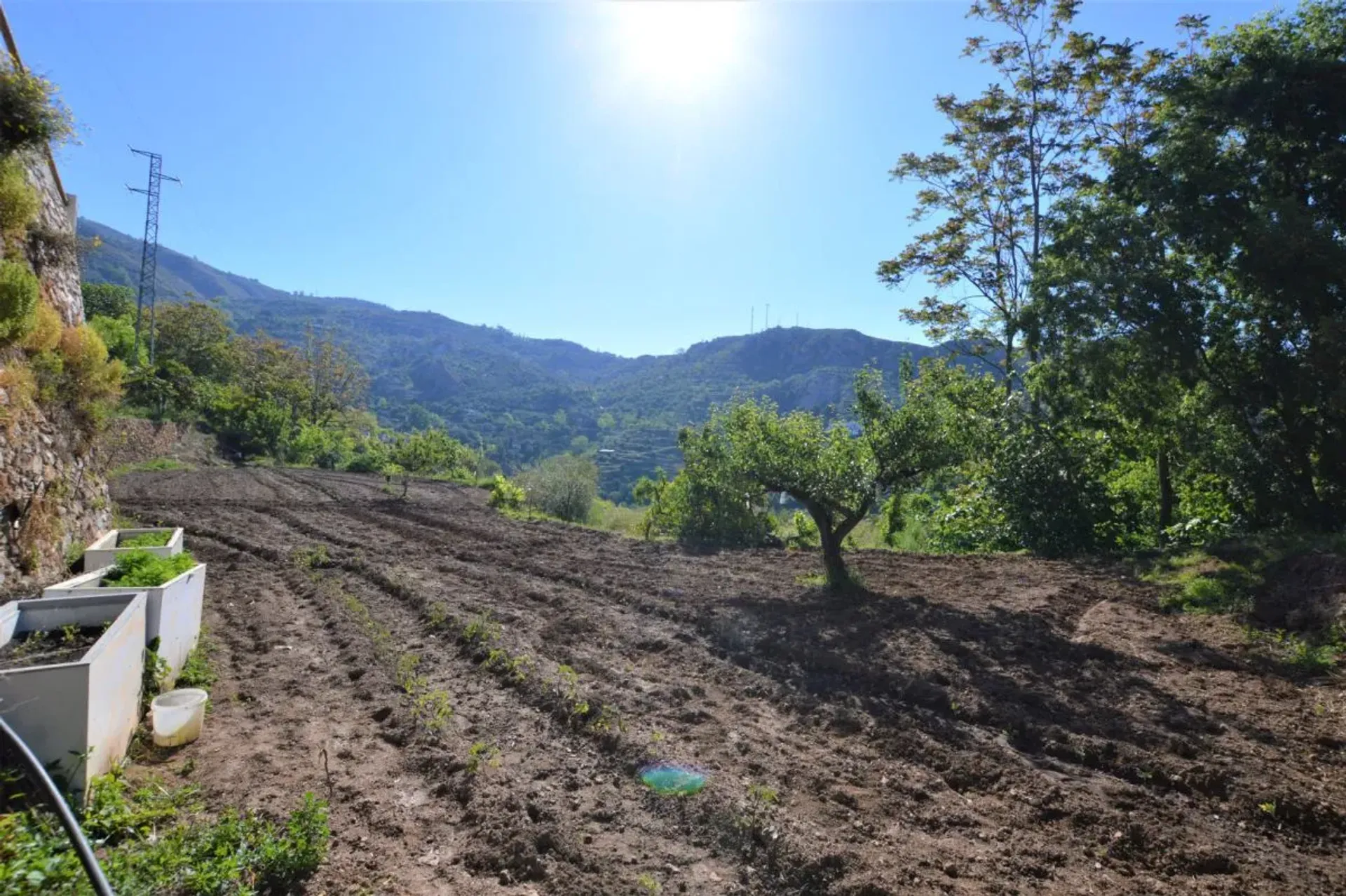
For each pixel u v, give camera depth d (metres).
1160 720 5.39
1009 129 19.95
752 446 9.70
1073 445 13.12
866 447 9.46
